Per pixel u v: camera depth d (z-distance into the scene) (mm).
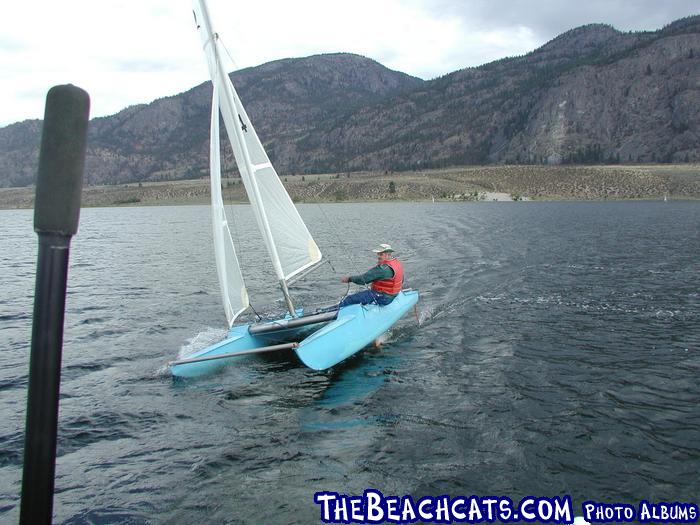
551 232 36188
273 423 7570
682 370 9109
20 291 18203
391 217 61656
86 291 17547
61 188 2102
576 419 7410
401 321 12859
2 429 7492
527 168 162750
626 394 8195
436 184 147000
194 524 5398
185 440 7141
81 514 5570
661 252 24016
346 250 28031
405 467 6348
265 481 6129
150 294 16969
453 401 8117
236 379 9273
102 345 11492
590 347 10438
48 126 2086
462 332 11703
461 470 6254
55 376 2176
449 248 27859
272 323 10086
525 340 10969
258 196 9977
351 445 6887
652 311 13039
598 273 18516
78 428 7520
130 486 6070
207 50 9781
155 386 9047
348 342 9742
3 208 178500
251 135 10094
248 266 22484
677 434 6934
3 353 11039
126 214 95438
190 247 31891
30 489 2203
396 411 7836
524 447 6695
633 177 128000
